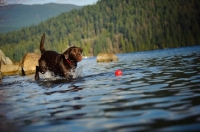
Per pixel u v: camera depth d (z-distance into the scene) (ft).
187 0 617.21
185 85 19.34
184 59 54.03
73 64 34.68
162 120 10.66
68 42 617.62
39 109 15.05
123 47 517.55
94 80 27.61
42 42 38.96
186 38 477.77
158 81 22.98
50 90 22.88
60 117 12.76
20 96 20.74
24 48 572.10
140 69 37.09
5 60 80.79
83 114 12.94
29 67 60.70
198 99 13.98
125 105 14.10
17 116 13.76
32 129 11.12
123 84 22.68
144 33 553.64
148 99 15.20
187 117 10.71
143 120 10.94
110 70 40.57
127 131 9.73
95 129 10.30
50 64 35.91
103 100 16.07
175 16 572.92
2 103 18.11
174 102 13.78
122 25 621.31
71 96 18.61
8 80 38.91
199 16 579.07
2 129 11.59
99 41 528.22
